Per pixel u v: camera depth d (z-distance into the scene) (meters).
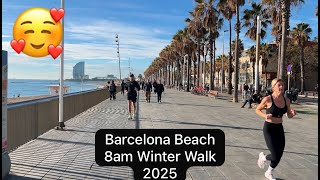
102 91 29.38
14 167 6.77
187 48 62.56
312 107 26.38
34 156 7.71
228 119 16.12
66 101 14.45
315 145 9.91
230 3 30.78
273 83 6.26
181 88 68.25
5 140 6.06
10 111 8.12
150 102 28.23
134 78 15.41
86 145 8.96
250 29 50.34
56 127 11.67
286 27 21.88
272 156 6.26
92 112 18.34
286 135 11.79
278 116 6.21
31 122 9.76
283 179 6.43
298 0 21.78
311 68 75.38
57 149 8.45
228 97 40.88
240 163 7.52
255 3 49.56
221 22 54.31
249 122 15.02
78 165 7.02
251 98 23.33
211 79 47.69
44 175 6.32
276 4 23.81
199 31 52.78
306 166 7.41
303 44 61.22
